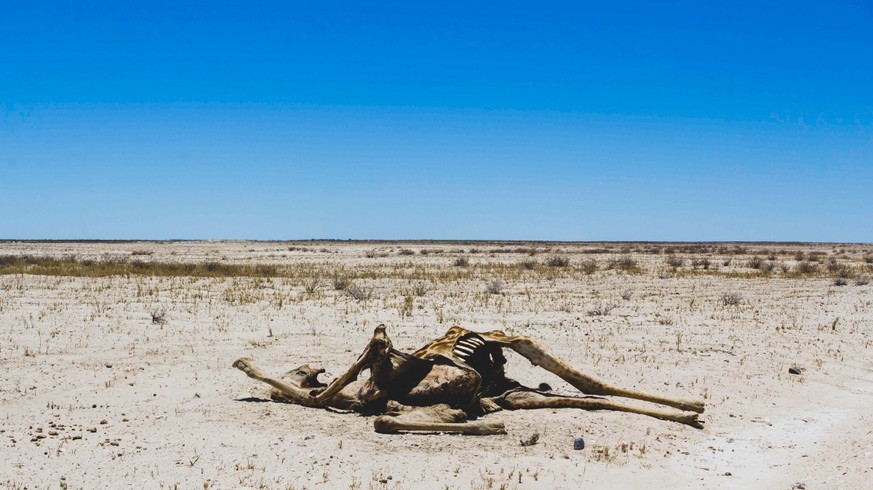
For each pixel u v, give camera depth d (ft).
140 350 47.37
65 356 44.55
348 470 25.31
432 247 333.01
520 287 98.37
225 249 265.95
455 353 33.55
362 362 32.01
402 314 66.95
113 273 112.88
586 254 233.14
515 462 26.55
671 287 101.45
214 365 43.01
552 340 54.03
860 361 47.34
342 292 87.86
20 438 28.17
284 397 34.73
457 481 24.53
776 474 26.40
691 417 32.40
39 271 113.60
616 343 52.90
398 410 30.99
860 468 26.00
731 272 135.64
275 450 27.27
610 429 31.19
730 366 44.96
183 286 92.17
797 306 78.02
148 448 27.32
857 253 281.33
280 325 59.93
